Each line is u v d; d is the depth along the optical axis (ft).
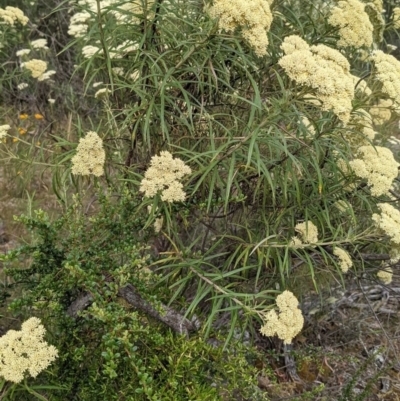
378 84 8.01
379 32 10.25
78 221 7.16
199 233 9.88
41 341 5.85
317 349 9.50
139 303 7.09
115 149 8.53
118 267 6.93
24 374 5.60
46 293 6.43
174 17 7.55
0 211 13.78
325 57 6.86
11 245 12.90
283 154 7.82
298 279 10.30
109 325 6.19
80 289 7.17
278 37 8.24
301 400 8.54
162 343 6.46
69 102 16.65
